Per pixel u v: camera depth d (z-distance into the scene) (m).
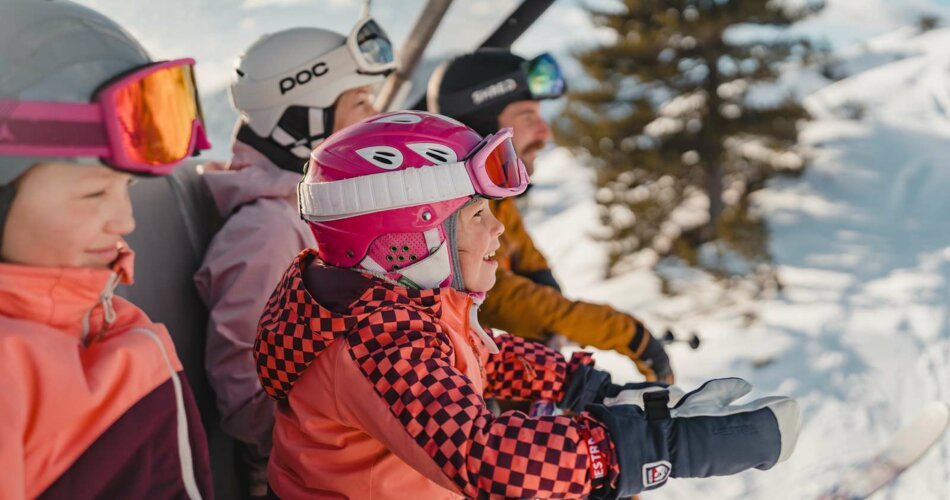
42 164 0.85
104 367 0.92
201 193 1.99
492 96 2.45
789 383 7.13
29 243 0.87
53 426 0.86
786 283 11.34
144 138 0.88
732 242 11.59
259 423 1.72
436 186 1.22
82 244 0.89
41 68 0.82
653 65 12.44
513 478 1.06
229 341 1.71
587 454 1.09
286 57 1.98
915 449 2.12
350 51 2.02
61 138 0.83
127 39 0.90
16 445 0.81
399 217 1.22
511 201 2.39
